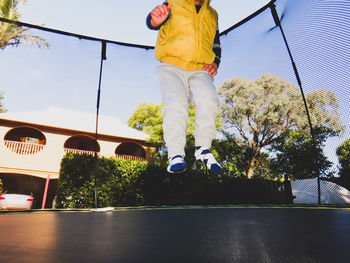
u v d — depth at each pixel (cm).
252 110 771
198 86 108
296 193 517
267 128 852
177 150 95
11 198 709
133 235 66
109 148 984
